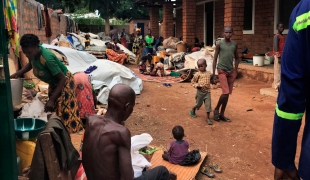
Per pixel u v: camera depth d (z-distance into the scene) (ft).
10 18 13.87
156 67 40.45
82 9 137.69
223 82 20.70
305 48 5.68
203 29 61.52
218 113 21.39
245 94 29.25
